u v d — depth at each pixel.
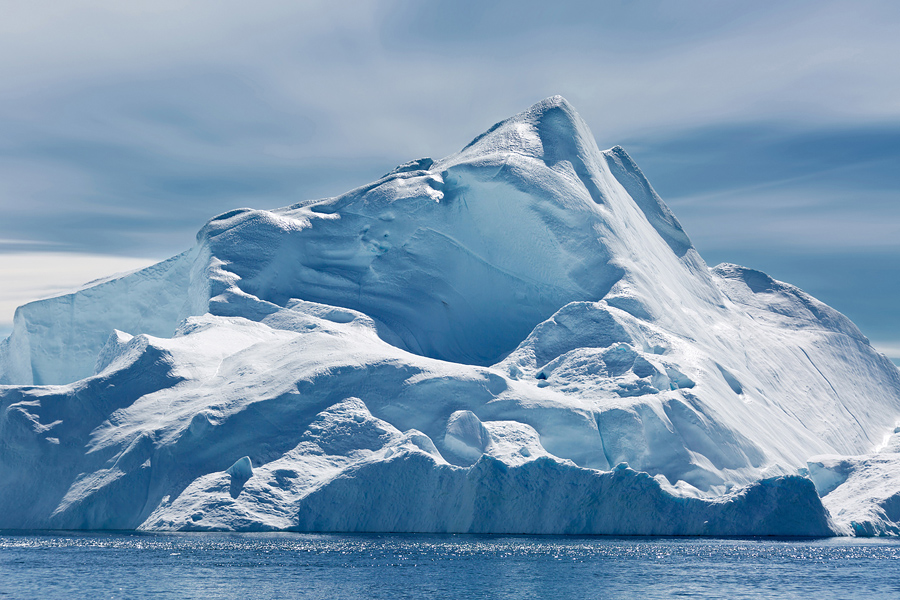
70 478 177.50
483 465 156.75
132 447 175.75
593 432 183.88
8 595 106.00
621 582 116.81
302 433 178.25
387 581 115.50
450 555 137.38
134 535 161.50
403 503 160.12
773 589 114.81
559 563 131.25
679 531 158.00
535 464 158.62
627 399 193.38
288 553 139.12
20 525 173.25
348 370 190.12
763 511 160.50
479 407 187.62
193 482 168.75
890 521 176.38
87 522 169.38
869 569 131.50
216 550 142.00
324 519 159.88
